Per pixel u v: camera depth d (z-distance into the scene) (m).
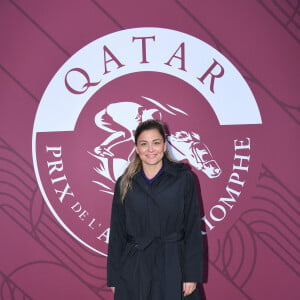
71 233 2.52
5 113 2.50
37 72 2.50
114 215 1.96
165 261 1.81
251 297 2.50
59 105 2.50
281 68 2.47
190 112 2.48
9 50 2.50
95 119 2.49
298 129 2.46
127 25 2.48
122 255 1.92
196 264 1.85
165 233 1.86
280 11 2.46
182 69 2.48
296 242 2.48
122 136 2.49
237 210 2.48
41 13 2.49
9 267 2.54
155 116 2.48
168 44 2.48
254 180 2.47
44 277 2.54
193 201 1.91
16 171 2.51
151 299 1.83
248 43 2.47
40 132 2.50
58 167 2.50
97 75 2.49
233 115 2.47
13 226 2.52
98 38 2.48
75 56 2.49
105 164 2.49
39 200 2.51
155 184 1.89
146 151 1.83
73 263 2.53
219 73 2.48
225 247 2.49
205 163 2.48
